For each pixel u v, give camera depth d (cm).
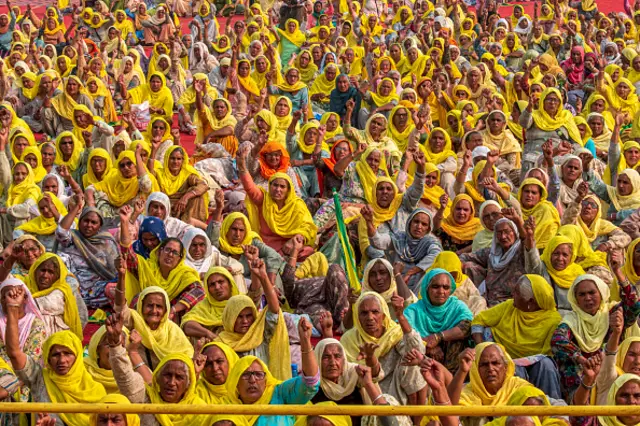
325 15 2884
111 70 2397
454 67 2395
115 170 1415
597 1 3831
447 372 884
